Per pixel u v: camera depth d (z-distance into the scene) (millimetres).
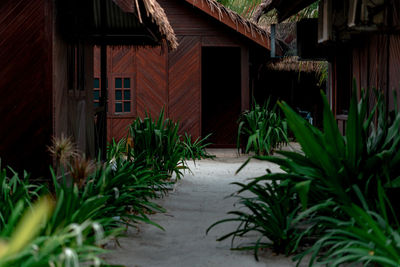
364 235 3316
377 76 6348
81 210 3998
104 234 3893
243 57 14656
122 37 9422
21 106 6082
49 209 3887
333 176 4293
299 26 9180
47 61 6066
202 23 14969
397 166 4531
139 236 5328
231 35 14812
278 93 19922
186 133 14570
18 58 6078
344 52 8508
